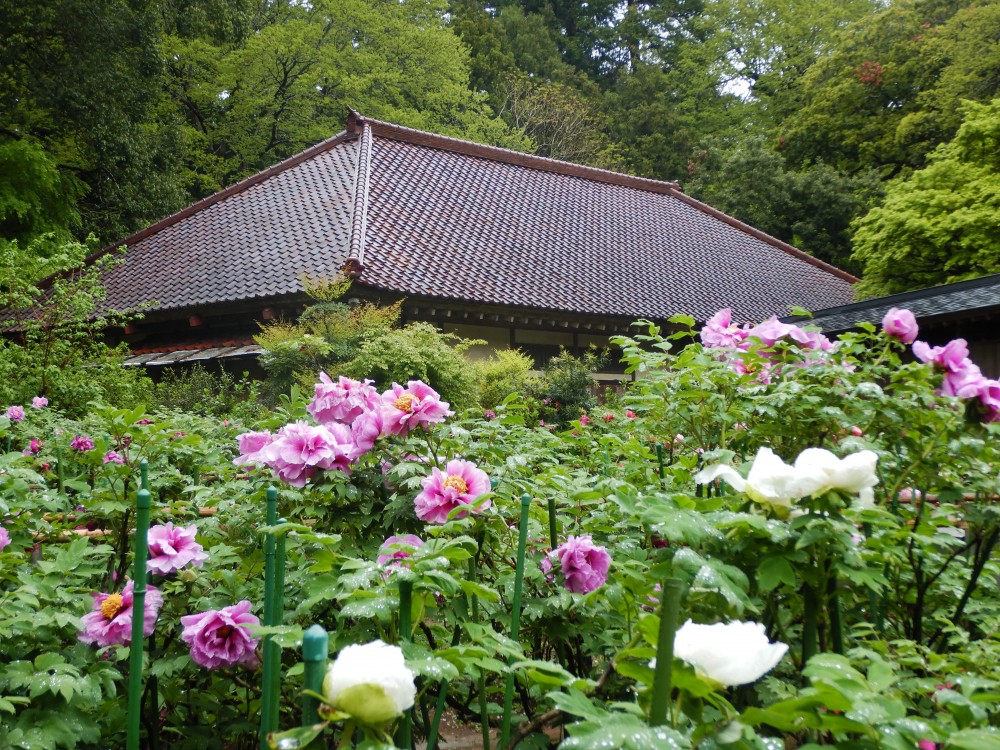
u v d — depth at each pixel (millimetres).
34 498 1843
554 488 1879
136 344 12375
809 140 24156
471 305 11211
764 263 17766
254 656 1407
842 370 1760
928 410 1668
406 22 23297
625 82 31062
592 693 1396
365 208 12336
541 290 12445
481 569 1680
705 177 24859
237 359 10734
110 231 15625
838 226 21984
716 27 33250
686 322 2182
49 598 1477
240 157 21781
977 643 1376
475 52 28203
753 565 1156
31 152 13562
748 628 824
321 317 8461
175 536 1594
